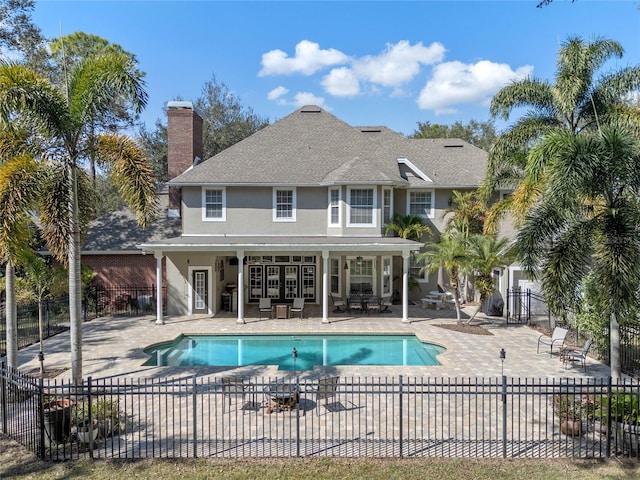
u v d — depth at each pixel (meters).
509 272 22.70
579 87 15.95
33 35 28.86
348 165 24.95
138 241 25.92
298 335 19.66
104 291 24.86
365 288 26.38
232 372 13.87
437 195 27.34
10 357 12.68
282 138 27.61
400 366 14.34
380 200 24.44
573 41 16.36
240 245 21.36
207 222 25.22
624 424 8.60
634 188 10.90
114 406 9.78
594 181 10.27
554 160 10.25
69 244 11.87
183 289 24.00
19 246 10.84
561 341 16.47
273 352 17.64
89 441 8.56
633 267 9.77
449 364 14.47
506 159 18.19
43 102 11.50
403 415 10.41
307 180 24.94
